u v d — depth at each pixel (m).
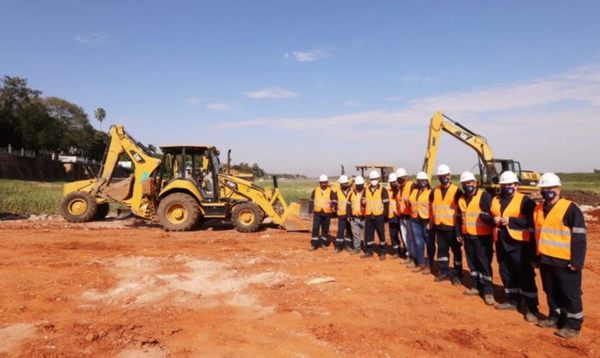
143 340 4.93
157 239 12.23
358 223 10.45
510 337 5.38
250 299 6.67
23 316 5.78
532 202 5.98
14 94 72.06
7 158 54.72
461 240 7.37
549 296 5.68
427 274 8.45
